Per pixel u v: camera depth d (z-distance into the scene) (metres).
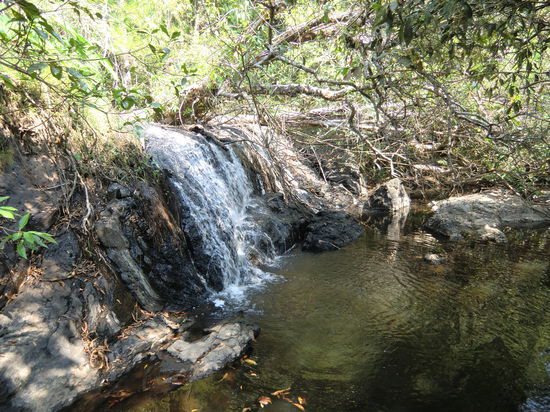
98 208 4.11
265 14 6.16
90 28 5.63
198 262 5.02
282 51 4.86
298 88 5.45
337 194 10.68
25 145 3.64
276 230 6.81
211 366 3.28
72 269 3.46
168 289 4.51
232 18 6.26
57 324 3.06
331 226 7.44
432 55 2.82
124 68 6.30
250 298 4.84
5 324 2.82
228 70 5.87
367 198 10.68
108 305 3.56
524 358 3.58
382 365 3.48
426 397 3.06
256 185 8.05
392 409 2.92
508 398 3.05
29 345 2.81
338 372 3.37
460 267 5.90
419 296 4.91
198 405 2.86
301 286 5.23
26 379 2.66
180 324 3.99
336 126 7.45
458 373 3.37
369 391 3.13
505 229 7.91
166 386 3.03
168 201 5.09
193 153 6.12
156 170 5.07
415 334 4.01
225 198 6.46
